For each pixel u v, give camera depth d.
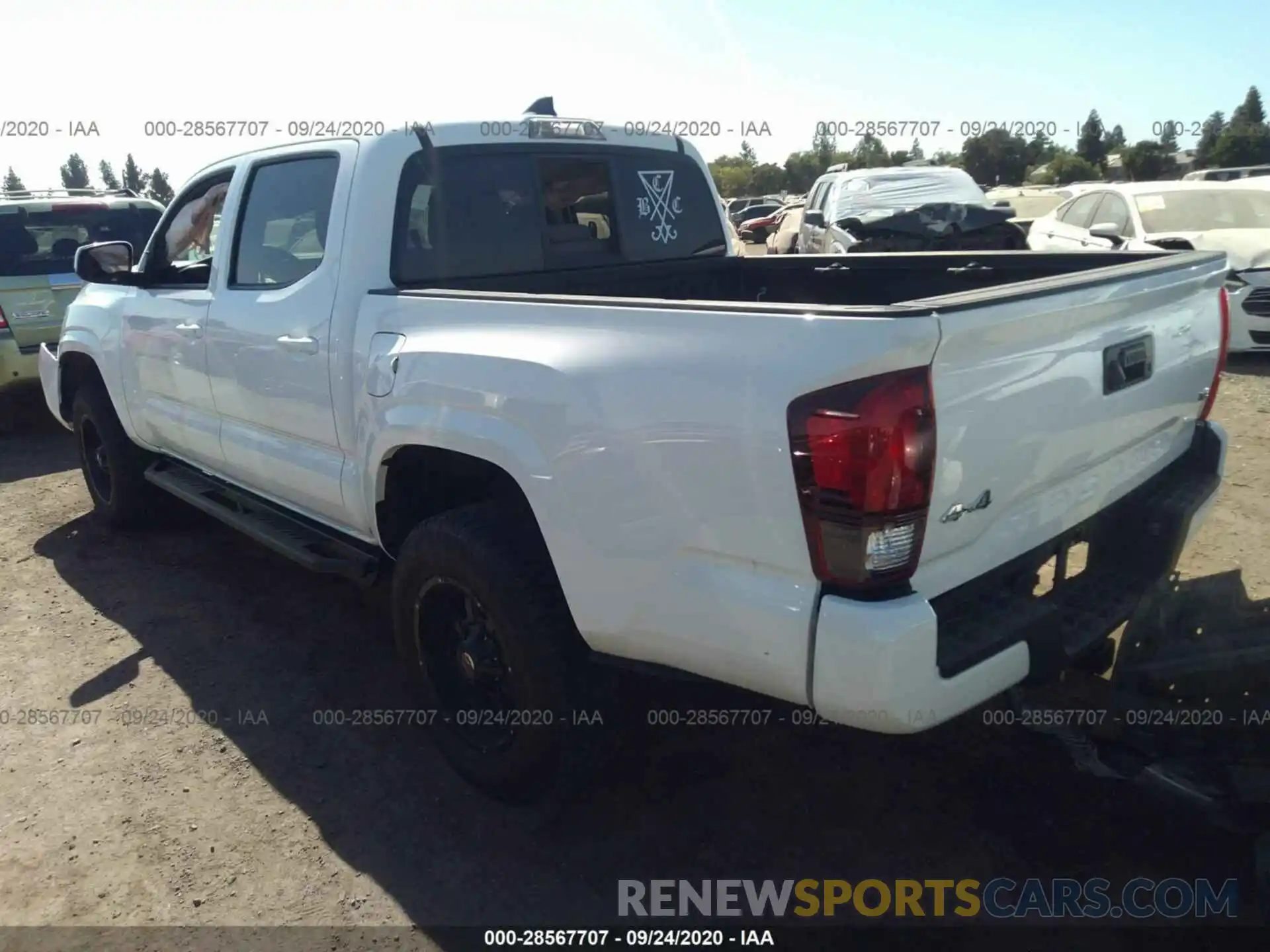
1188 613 2.43
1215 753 2.33
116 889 2.67
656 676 2.44
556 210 3.71
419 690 3.10
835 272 4.07
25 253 7.60
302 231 3.41
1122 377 2.51
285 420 3.50
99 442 5.38
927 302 1.97
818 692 2.05
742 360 2.05
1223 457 3.07
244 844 2.83
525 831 2.86
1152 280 2.54
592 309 2.38
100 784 3.13
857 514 1.92
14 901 2.63
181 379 4.15
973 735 3.21
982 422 2.07
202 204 4.11
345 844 2.82
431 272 3.30
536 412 2.42
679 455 2.16
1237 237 8.31
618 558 2.33
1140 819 2.79
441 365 2.69
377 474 3.04
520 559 2.62
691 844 2.78
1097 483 2.62
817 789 2.99
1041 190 16.91
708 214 4.35
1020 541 2.36
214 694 3.67
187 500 4.41
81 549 5.22
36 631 4.23
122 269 4.59
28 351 7.58
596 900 2.58
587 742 2.66
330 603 4.45
